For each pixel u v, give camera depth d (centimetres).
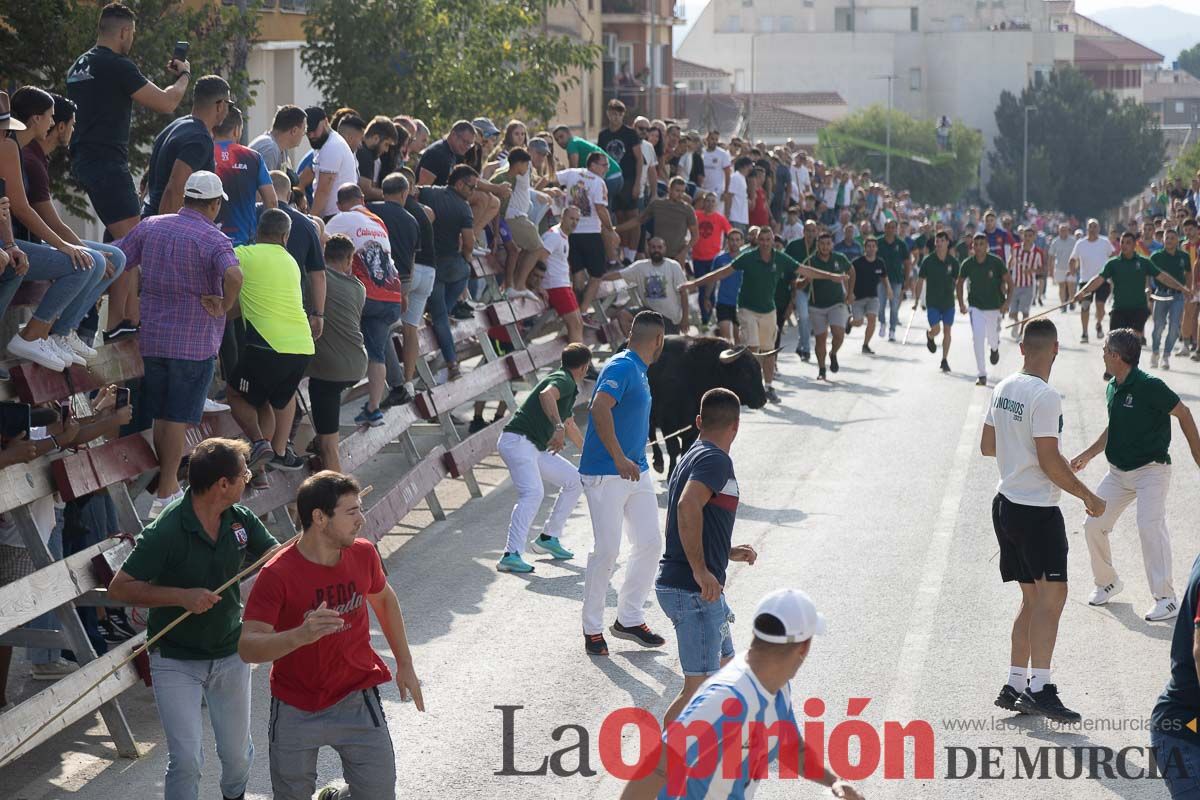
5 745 837
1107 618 1186
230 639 796
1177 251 2623
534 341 2286
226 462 783
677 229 2531
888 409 2214
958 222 9075
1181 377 2547
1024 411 963
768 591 1241
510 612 1221
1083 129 13450
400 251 1538
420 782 873
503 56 2875
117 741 939
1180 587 1255
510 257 1995
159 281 1037
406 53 2641
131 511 1031
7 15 1805
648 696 1021
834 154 11825
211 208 1049
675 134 3005
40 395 993
